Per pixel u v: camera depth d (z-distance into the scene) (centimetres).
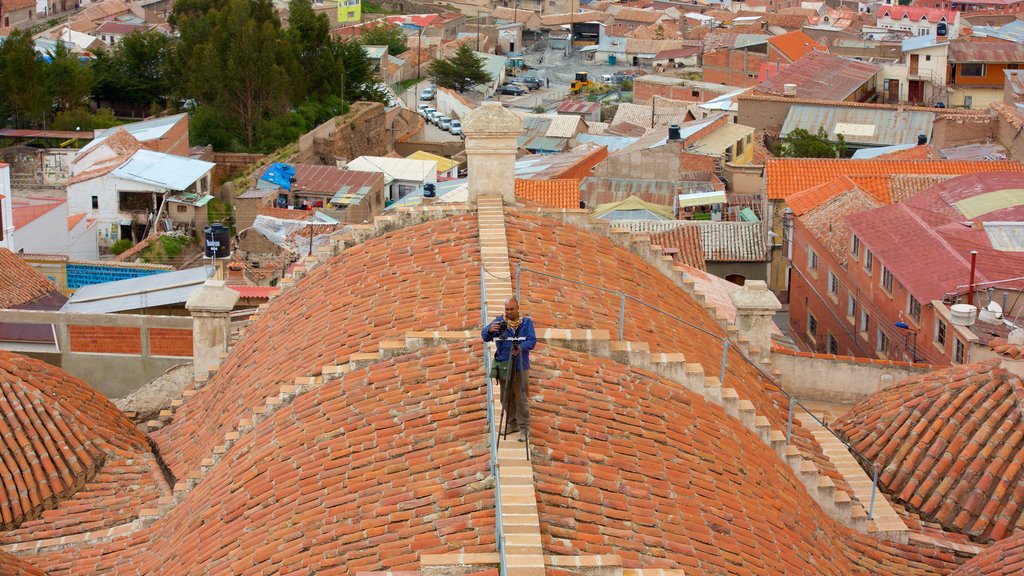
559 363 2716
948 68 13550
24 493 3159
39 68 13688
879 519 3025
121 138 11456
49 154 12194
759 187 10144
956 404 3284
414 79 19288
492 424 2406
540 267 3219
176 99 15025
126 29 19950
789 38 17250
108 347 4200
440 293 3120
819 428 3447
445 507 2280
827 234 6919
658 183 9912
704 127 11669
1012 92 11644
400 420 2614
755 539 2481
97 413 3469
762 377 3622
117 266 7669
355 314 3206
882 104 12312
